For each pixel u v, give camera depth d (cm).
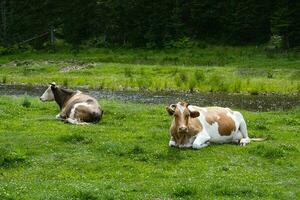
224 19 7812
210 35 8038
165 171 1476
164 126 2098
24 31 8719
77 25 8475
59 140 1795
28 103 2550
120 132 1956
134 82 4350
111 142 1728
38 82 4775
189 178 1405
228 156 1633
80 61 6162
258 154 1662
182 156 1619
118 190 1294
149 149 1662
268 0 7519
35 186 1319
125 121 2205
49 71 5528
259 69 5072
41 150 1677
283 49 6769
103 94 3772
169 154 1630
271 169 1516
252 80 4359
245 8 7562
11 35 8569
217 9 7844
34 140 1795
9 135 1872
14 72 5625
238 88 3997
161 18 7819
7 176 1432
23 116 2284
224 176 1430
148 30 7950
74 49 7750
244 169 1505
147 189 1313
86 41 8319
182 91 4006
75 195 1237
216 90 4009
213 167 1515
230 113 1838
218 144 1794
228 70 4997
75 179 1407
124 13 8062
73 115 2138
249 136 1945
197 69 5047
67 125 2067
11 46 7856
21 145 1727
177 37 7719
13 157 1547
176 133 1702
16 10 8988
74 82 4578
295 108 2881
